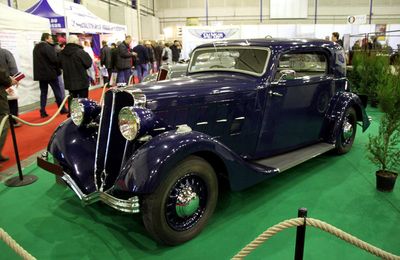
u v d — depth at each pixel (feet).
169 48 48.08
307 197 11.19
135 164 7.91
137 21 64.44
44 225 9.74
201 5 75.82
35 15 29.94
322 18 73.46
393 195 11.25
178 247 8.62
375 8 71.67
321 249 8.42
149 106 9.02
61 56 22.20
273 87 11.47
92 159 10.12
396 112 11.20
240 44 12.11
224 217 10.00
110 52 37.29
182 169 8.32
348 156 15.06
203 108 10.03
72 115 10.93
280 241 8.77
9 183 12.57
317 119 13.73
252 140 11.58
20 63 26.86
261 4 74.13
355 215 9.99
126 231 9.41
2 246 8.77
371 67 25.81
